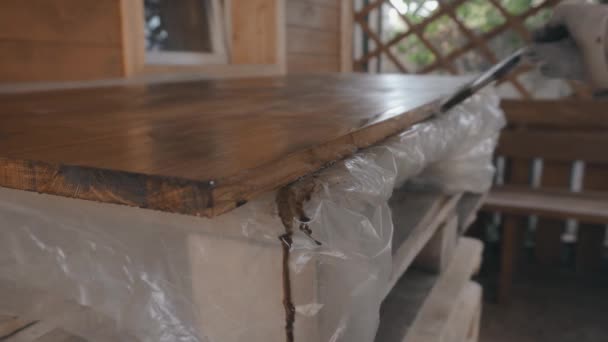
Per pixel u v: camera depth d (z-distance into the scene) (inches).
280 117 25.7
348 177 19.3
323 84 49.3
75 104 33.4
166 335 20.6
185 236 19.6
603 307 84.3
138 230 20.4
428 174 38.1
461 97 32.8
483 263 99.1
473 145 39.7
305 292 17.9
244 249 18.6
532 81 120.7
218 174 13.8
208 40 82.6
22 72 49.8
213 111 28.8
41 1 50.6
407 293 33.2
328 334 18.6
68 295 22.4
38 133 21.2
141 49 61.5
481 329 77.7
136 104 33.1
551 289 90.2
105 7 57.0
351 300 18.7
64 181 15.5
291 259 17.7
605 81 34.3
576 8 35.1
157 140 19.3
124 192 14.4
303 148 17.5
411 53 141.3
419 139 27.9
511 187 92.4
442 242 35.8
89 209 21.1
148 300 20.8
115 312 21.5
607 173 89.1
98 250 21.3
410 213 32.4
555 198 85.2
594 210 77.6
